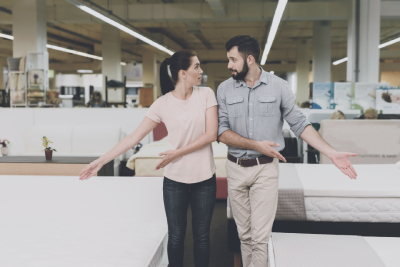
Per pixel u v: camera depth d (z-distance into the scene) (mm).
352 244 1586
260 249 1642
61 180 2207
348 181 2260
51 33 15148
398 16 7996
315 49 12375
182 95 1615
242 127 1659
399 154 3246
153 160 3926
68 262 1470
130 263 1477
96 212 2172
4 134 5566
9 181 2215
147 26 13977
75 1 6715
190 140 1616
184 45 18500
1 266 1424
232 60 1574
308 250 1519
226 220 3225
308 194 2100
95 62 19953
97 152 5211
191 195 1676
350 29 7172
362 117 4652
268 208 1624
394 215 2057
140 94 14617
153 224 2049
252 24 13648
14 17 7855
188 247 2557
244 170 1644
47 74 7566
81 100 8789
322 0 9539
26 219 2090
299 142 4914
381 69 18984
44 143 3434
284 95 1620
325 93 5441
